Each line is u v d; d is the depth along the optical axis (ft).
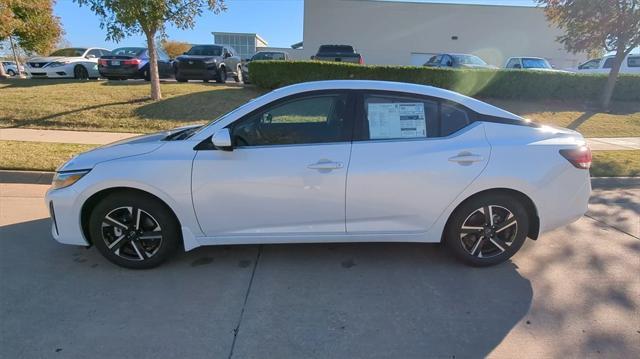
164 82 51.37
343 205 12.03
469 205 12.40
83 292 11.26
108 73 51.67
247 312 10.52
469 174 12.07
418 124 12.33
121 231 12.23
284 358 8.92
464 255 12.78
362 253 13.85
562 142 12.67
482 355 9.13
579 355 9.16
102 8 34.55
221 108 38.91
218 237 12.28
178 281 11.93
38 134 30.42
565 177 12.50
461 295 11.49
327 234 12.32
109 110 36.50
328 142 12.03
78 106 37.06
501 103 45.85
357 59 58.65
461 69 44.80
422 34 95.30
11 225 15.62
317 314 10.50
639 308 10.97
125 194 12.01
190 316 10.30
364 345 9.39
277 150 11.89
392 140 12.15
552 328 10.10
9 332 9.53
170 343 9.30
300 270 12.69
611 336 9.82
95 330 9.67
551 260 13.65
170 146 12.14
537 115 42.34
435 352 9.20
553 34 96.53
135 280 11.93
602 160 26.81
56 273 12.22
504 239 12.84
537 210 12.50
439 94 12.61
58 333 9.54
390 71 44.11
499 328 10.07
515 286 12.00
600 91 47.14
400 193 12.03
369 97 12.34
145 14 35.35
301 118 12.21
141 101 39.24
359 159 11.92
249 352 9.08
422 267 13.00
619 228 16.65
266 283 11.91
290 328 9.93
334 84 12.49
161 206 12.08
